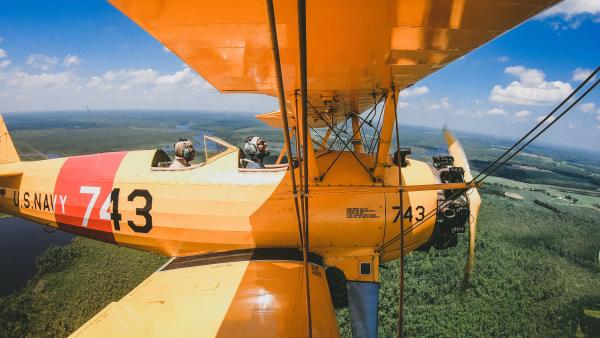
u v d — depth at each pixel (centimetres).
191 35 248
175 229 567
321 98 477
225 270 498
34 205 675
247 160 605
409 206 538
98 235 630
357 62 318
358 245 544
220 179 559
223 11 208
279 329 376
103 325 388
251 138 615
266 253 536
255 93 445
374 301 532
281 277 472
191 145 615
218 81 382
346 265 546
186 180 569
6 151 779
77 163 655
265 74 355
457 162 584
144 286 491
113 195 599
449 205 542
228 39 256
